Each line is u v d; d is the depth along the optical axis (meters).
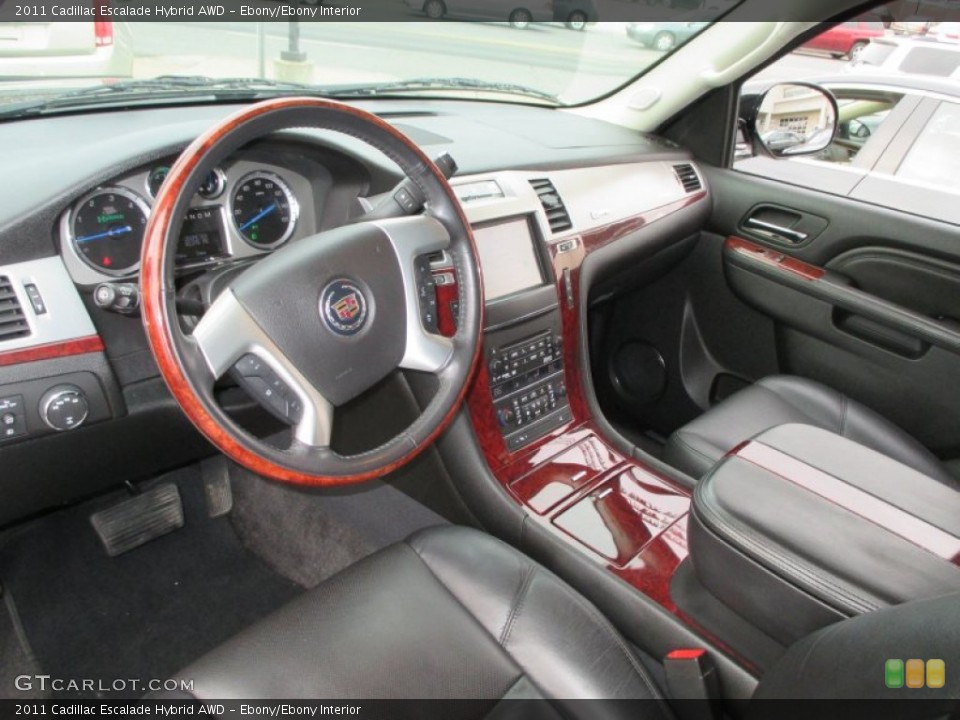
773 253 1.94
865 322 1.81
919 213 1.73
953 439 1.72
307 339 0.93
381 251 1.02
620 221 1.74
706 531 1.05
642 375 2.26
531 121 1.97
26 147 1.16
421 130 1.70
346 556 1.68
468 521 1.54
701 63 1.92
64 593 1.59
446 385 1.09
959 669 0.58
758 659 1.08
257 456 0.88
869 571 0.93
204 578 1.66
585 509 1.42
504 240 1.51
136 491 1.76
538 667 0.95
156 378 1.24
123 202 1.11
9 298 1.01
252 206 1.26
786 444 1.20
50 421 1.07
